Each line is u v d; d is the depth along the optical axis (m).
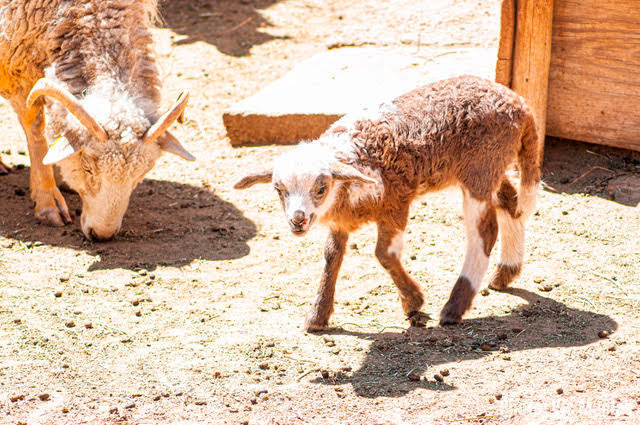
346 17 12.46
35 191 7.55
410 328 5.56
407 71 9.59
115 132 6.34
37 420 4.58
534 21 7.68
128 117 6.41
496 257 6.54
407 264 6.52
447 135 5.36
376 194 5.19
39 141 7.37
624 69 7.75
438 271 6.39
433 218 7.36
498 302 5.88
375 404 4.65
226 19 13.07
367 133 5.27
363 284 6.26
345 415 4.55
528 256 6.53
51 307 5.92
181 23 13.04
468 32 10.90
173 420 4.56
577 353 5.05
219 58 11.55
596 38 7.79
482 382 4.79
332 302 5.61
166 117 6.38
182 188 8.23
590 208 7.30
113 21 6.79
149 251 6.92
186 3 13.90
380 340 5.41
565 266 6.33
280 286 6.28
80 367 5.16
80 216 7.70
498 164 5.45
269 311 5.89
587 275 6.17
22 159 8.97
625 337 5.23
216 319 5.78
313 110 8.80
